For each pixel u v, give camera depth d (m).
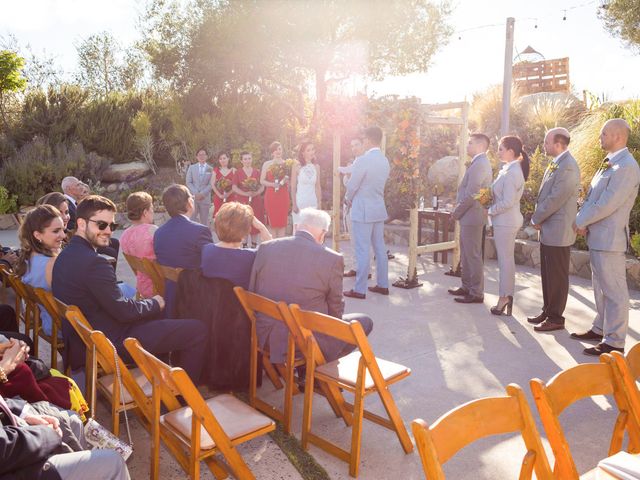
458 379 4.02
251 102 16.56
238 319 3.54
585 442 3.12
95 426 2.45
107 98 16.55
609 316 4.36
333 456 2.97
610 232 4.24
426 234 9.14
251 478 2.43
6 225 11.86
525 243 7.87
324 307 3.39
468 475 2.80
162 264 3.97
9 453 1.85
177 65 16.83
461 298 6.06
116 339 3.23
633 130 7.98
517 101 14.13
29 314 4.05
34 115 14.92
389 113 6.58
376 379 2.77
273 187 8.29
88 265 3.11
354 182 6.10
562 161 4.78
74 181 6.54
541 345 4.69
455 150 12.91
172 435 2.68
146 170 14.77
